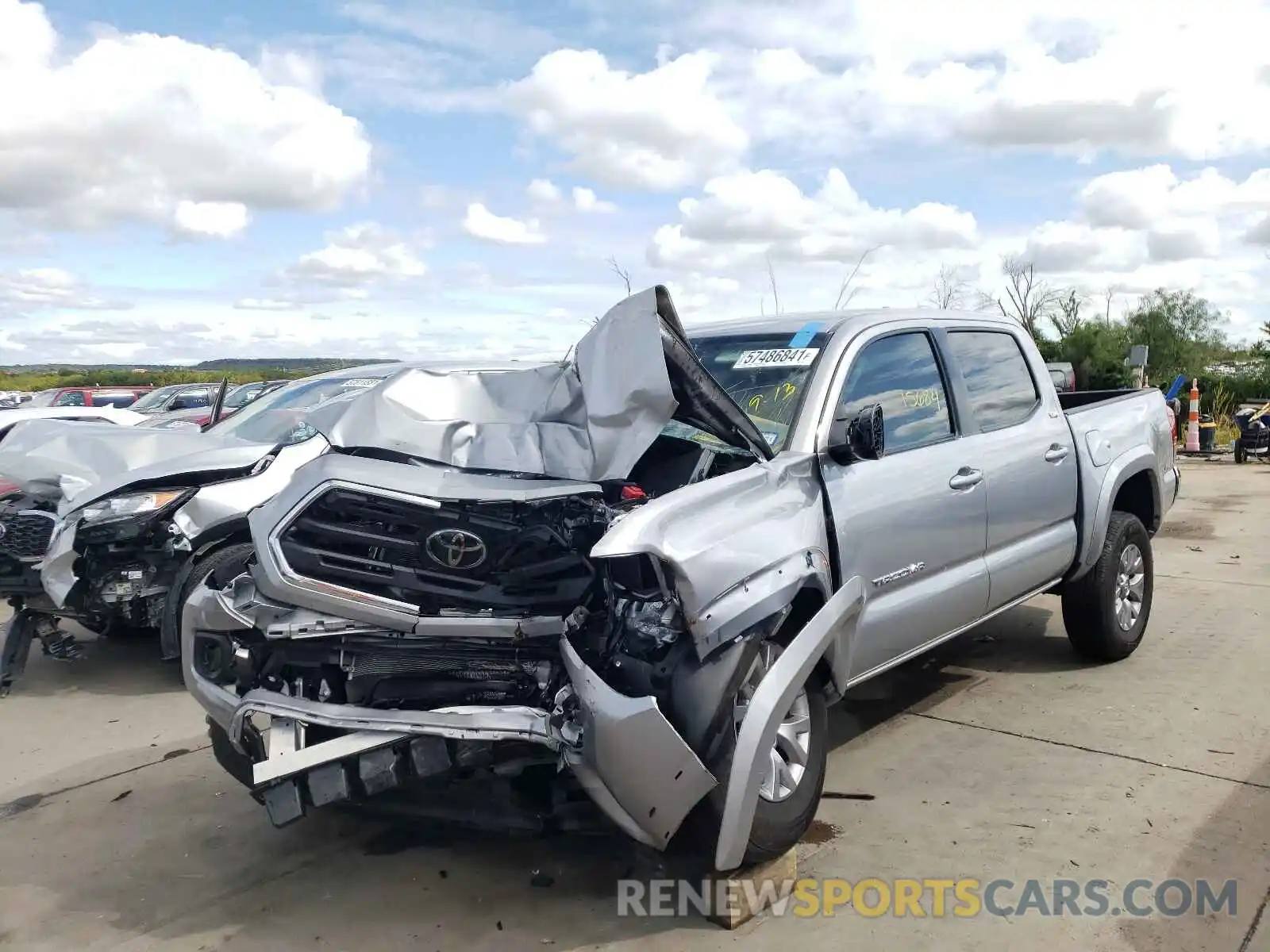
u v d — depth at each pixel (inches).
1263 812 154.4
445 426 138.9
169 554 229.0
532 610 128.8
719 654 123.2
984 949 121.6
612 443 134.3
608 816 121.1
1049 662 236.4
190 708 226.7
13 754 199.3
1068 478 213.5
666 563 121.6
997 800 162.2
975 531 184.4
